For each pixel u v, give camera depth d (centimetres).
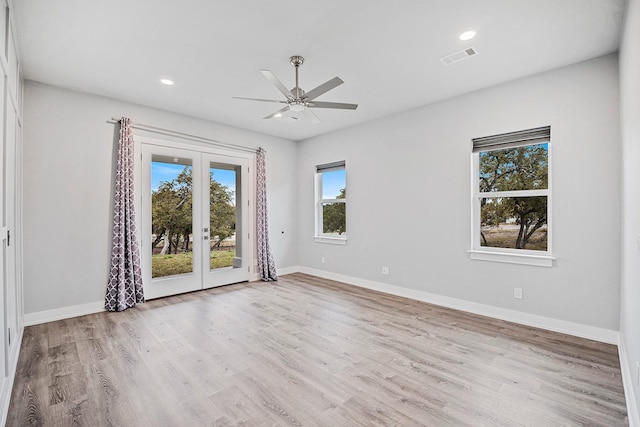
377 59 288
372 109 423
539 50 271
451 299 384
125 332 308
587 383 216
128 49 271
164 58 287
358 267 496
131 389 211
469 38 253
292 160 601
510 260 334
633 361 188
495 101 343
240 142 516
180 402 197
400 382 219
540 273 315
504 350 267
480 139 361
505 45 263
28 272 328
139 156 406
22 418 182
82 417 183
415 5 213
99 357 256
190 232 458
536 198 335
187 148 452
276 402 197
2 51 194
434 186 398
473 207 370
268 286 495
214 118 463
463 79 330
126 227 387
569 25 234
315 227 575
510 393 205
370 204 476
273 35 251
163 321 339
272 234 567
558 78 303
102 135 377
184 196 452
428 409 190
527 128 321
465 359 252
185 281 453
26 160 327
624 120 233
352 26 238
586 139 287
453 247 381
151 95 374
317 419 181
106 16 225
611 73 274
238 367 241
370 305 395
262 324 330
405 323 332
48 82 336
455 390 209
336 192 550
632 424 172
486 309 354
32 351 267
